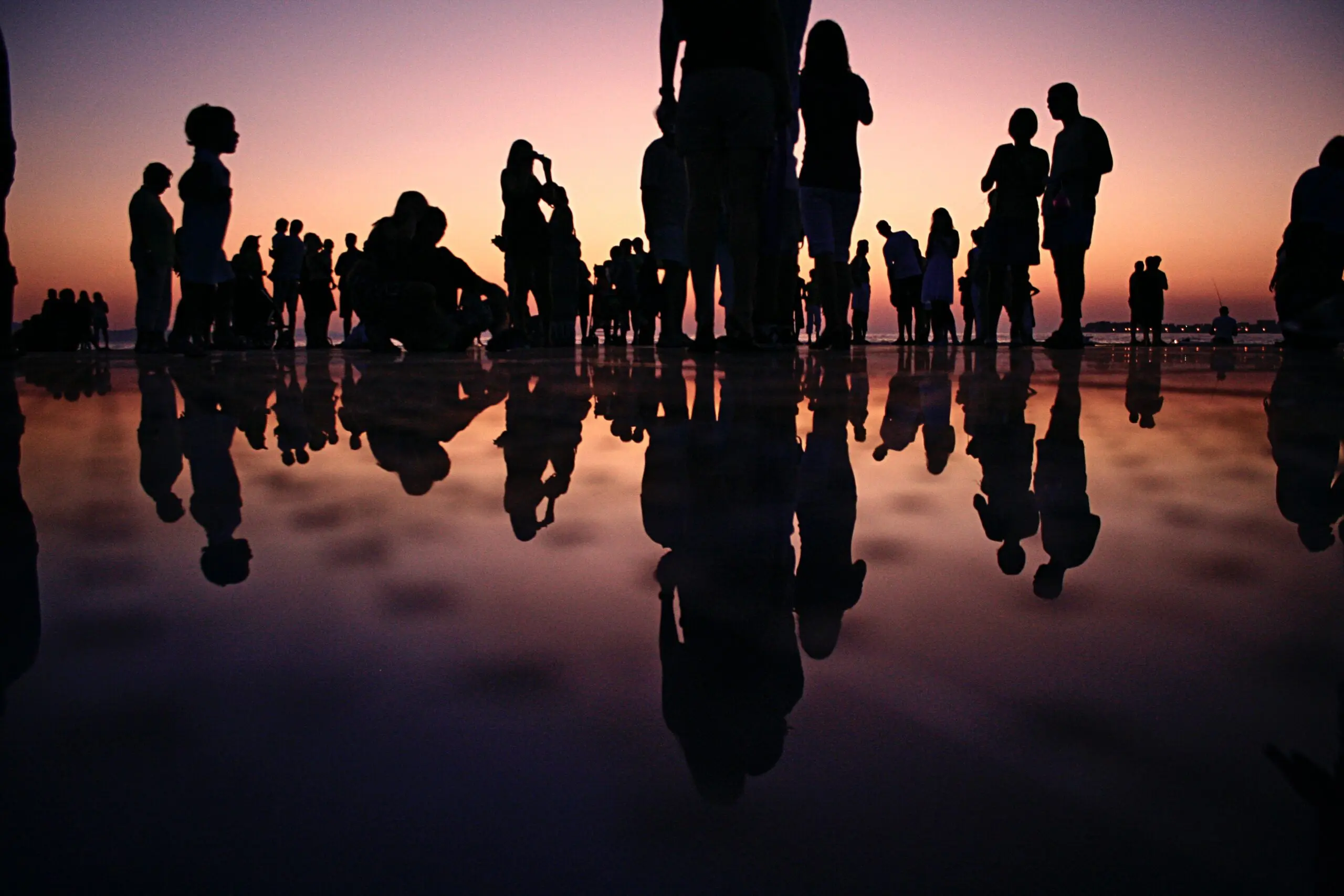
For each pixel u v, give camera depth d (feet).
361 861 0.86
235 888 0.81
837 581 1.85
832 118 17.76
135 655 1.45
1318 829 0.89
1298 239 15.37
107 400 6.95
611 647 1.46
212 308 23.54
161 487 3.13
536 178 23.40
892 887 0.81
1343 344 15.29
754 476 3.25
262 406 6.31
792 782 1.00
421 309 19.85
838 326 18.47
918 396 6.59
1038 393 6.73
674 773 1.03
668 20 13.43
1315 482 3.00
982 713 1.18
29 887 0.81
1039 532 2.30
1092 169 18.58
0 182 13.46
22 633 1.55
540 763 1.06
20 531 2.40
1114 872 0.83
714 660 1.40
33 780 1.02
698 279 13.88
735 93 12.81
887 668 1.36
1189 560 2.01
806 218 18.10
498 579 1.90
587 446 4.13
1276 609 1.64
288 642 1.51
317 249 34.22
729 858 0.85
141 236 21.04
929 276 34.60
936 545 2.17
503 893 0.80
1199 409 5.44
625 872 0.84
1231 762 1.03
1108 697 1.23
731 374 9.43
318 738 1.14
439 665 1.39
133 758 1.08
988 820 0.92
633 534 2.32
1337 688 1.26
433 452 3.95
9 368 12.60
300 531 2.39
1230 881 0.80
